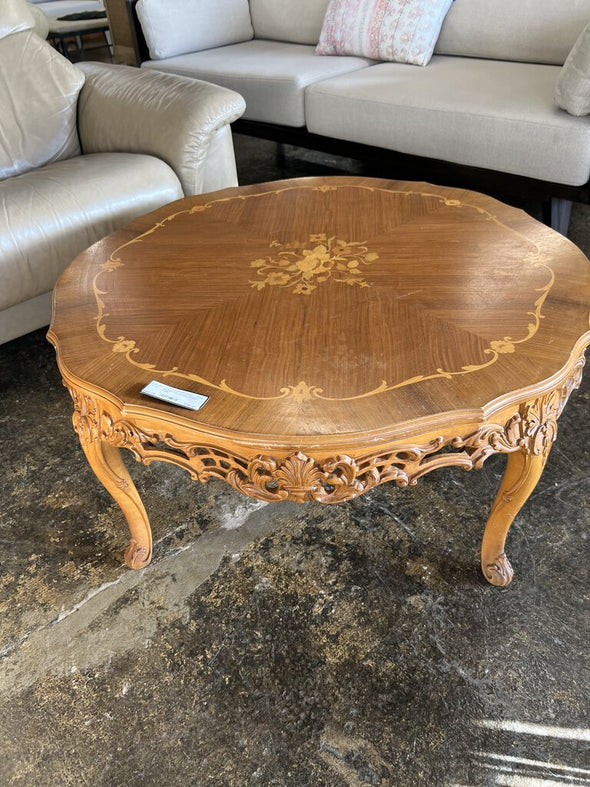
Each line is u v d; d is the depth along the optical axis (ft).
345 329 3.08
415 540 4.01
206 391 2.74
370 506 4.28
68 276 3.76
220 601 3.74
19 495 4.61
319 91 7.43
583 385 5.20
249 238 4.09
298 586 3.79
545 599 3.60
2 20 6.39
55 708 3.27
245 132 8.68
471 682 3.23
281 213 4.41
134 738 3.12
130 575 3.95
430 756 2.96
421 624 3.52
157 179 5.76
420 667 3.32
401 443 2.62
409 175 8.68
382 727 3.08
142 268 3.81
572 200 6.13
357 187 4.75
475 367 2.75
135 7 8.96
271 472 2.63
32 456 4.96
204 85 6.12
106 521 4.35
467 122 6.31
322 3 8.92
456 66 7.62
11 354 6.23
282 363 2.88
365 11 8.01
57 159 6.61
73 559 4.09
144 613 3.71
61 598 3.84
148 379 2.85
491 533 3.50
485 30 7.64
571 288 3.23
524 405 2.74
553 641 3.38
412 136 6.84
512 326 2.98
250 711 3.19
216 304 3.39
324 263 3.70
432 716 3.11
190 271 3.74
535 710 3.10
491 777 2.87
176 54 9.35
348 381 2.74
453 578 3.75
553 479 4.34
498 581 3.65
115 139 6.36
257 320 3.22
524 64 7.49
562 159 5.87
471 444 2.74
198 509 4.37
